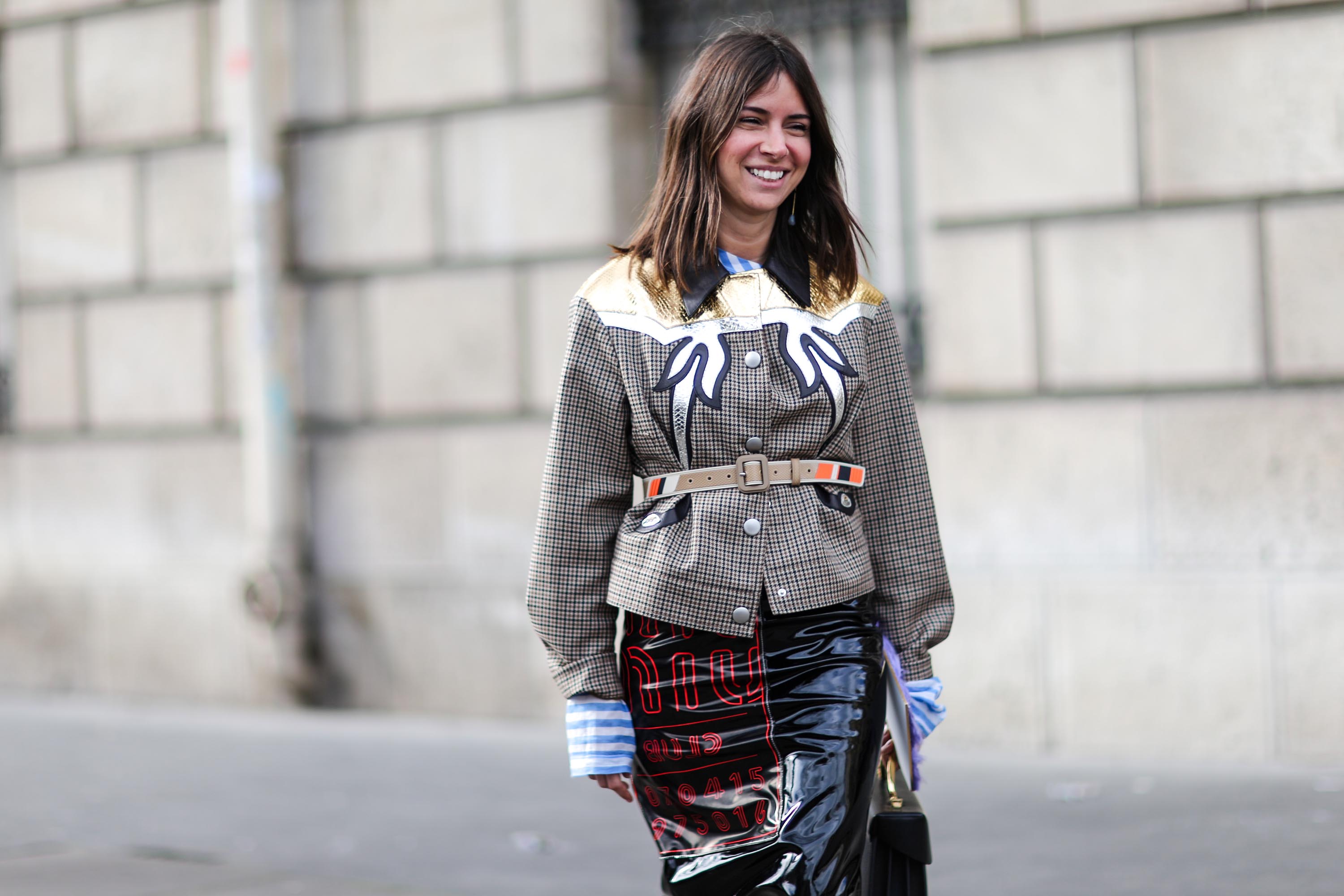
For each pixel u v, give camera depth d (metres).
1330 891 11.78
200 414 22.77
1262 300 16.36
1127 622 16.88
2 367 25.19
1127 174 16.84
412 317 21.11
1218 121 16.47
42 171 23.91
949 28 17.56
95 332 23.55
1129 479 16.94
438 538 21.00
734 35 8.06
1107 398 17.03
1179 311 16.70
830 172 8.11
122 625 23.31
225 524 22.59
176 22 22.67
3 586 24.28
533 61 20.19
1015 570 17.47
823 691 7.60
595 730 7.89
